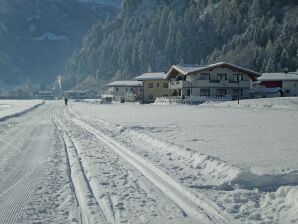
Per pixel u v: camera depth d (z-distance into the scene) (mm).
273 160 10586
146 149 14055
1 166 11305
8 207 7250
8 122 29781
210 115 32094
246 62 129375
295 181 8500
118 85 112188
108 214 6715
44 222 6414
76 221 6426
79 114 38500
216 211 6730
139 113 37531
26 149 14961
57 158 12648
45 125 26672
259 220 6273
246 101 52219
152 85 85688
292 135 16656
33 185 8914
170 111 40469
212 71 71312
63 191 8344
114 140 16984
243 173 8727
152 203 7332
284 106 41375
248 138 15750
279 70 118250
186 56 155000
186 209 6973
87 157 12555
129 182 8977
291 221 6152
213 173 9539
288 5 174750
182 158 11734
